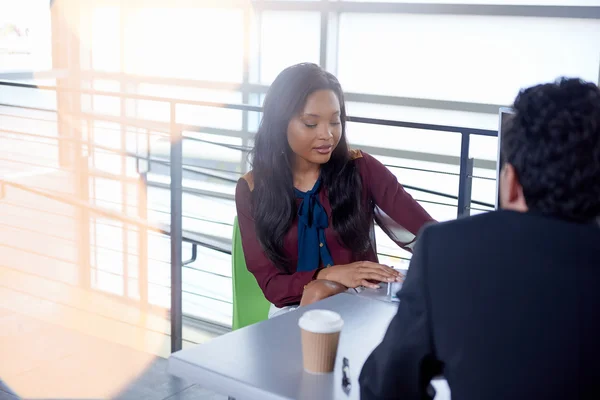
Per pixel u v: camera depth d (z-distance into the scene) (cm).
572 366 83
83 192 517
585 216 88
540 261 86
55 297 386
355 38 624
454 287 89
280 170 202
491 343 86
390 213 213
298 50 639
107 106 704
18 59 671
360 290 176
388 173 215
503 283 87
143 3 673
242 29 650
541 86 93
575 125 87
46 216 546
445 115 598
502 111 150
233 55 657
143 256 386
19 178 612
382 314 151
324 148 196
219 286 545
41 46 684
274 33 646
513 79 565
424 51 596
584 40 532
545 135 88
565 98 89
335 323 119
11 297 375
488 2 561
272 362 125
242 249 213
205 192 655
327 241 205
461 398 88
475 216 93
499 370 85
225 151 662
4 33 659
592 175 87
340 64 637
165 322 377
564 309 84
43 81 674
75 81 695
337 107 198
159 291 500
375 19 611
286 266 204
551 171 87
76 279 431
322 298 175
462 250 90
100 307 379
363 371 101
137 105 700
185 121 684
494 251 88
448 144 600
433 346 92
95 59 701
